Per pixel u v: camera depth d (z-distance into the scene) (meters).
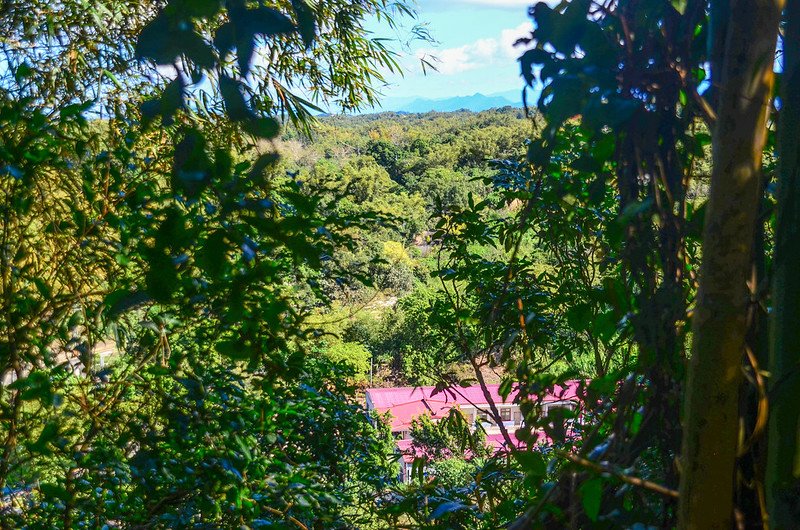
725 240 0.66
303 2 0.72
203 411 1.91
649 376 0.90
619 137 0.91
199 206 1.42
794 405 0.71
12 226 2.00
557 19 0.83
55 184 2.04
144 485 1.85
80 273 1.99
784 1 0.69
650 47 0.88
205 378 2.03
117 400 1.93
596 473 0.76
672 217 0.91
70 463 1.82
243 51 0.64
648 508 0.89
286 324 1.85
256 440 2.20
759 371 0.76
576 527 0.87
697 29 0.92
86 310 1.77
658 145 0.91
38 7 2.49
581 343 1.99
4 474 1.70
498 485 1.43
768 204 0.93
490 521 1.27
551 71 0.85
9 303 1.71
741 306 0.66
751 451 0.83
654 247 0.89
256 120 0.65
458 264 2.50
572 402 1.36
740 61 0.65
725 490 0.69
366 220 2.17
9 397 1.77
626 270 0.91
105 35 2.61
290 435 2.91
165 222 0.71
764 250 0.88
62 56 2.52
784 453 0.72
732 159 0.65
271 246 0.78
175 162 0.68
